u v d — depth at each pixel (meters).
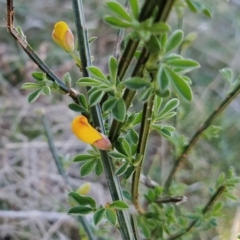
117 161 0.21
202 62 0.61
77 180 0.51
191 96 0.12
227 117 0.55
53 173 0.52
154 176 0.50
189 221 0.34
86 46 0.18
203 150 0.53
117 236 0.45
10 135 0.54
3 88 0.57
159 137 0.55
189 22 0.61
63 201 0.49
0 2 0.62
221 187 0.25
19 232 0.46
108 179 0.18
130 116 0.17
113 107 0.15
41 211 0.46
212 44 0.62
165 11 0.12
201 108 0.54
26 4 0.65
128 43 0.15
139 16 0.12
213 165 0.52
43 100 0.57
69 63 0.57
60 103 0.58
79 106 0.18
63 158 0.32
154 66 0.13
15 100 0.56
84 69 0.18
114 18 0.12
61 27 0.18
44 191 0.50
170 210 0.25
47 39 0.63
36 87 0.18
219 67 0.61
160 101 0.18
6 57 0.57
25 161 0.52
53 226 0.44
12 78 0.58
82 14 0.18
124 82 0.13
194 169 0.51
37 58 0.18
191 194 0.50
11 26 0.18
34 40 0.63
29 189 0.50
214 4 0.58
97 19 0.63
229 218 0.44
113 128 0.17
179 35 0.13
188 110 0.51
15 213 0.42
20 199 0.49
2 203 0.49
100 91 0.16
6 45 0.61
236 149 0.54
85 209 0.18
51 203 0.48
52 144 0.32
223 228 0.44
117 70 0.15
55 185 0.52
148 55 0.13
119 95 0.15
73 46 0.18
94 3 0.65
